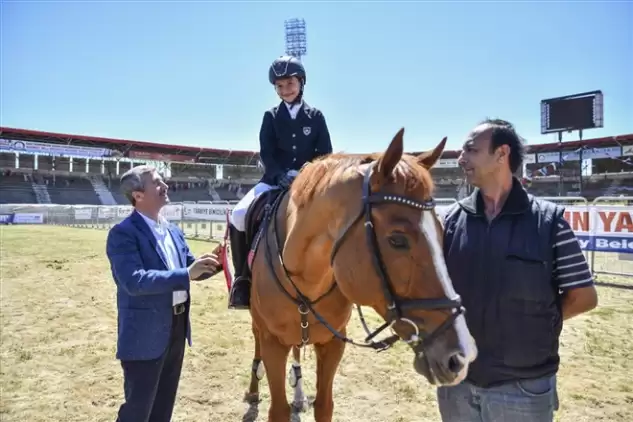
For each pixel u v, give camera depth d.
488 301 2.15
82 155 43.53
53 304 7.93
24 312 7.38
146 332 2.74
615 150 37.22
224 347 5.79
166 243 3.02
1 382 4.64
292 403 4.19
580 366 4.95
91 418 3.97
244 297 3.38
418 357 1.97
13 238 19.05
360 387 4.57
